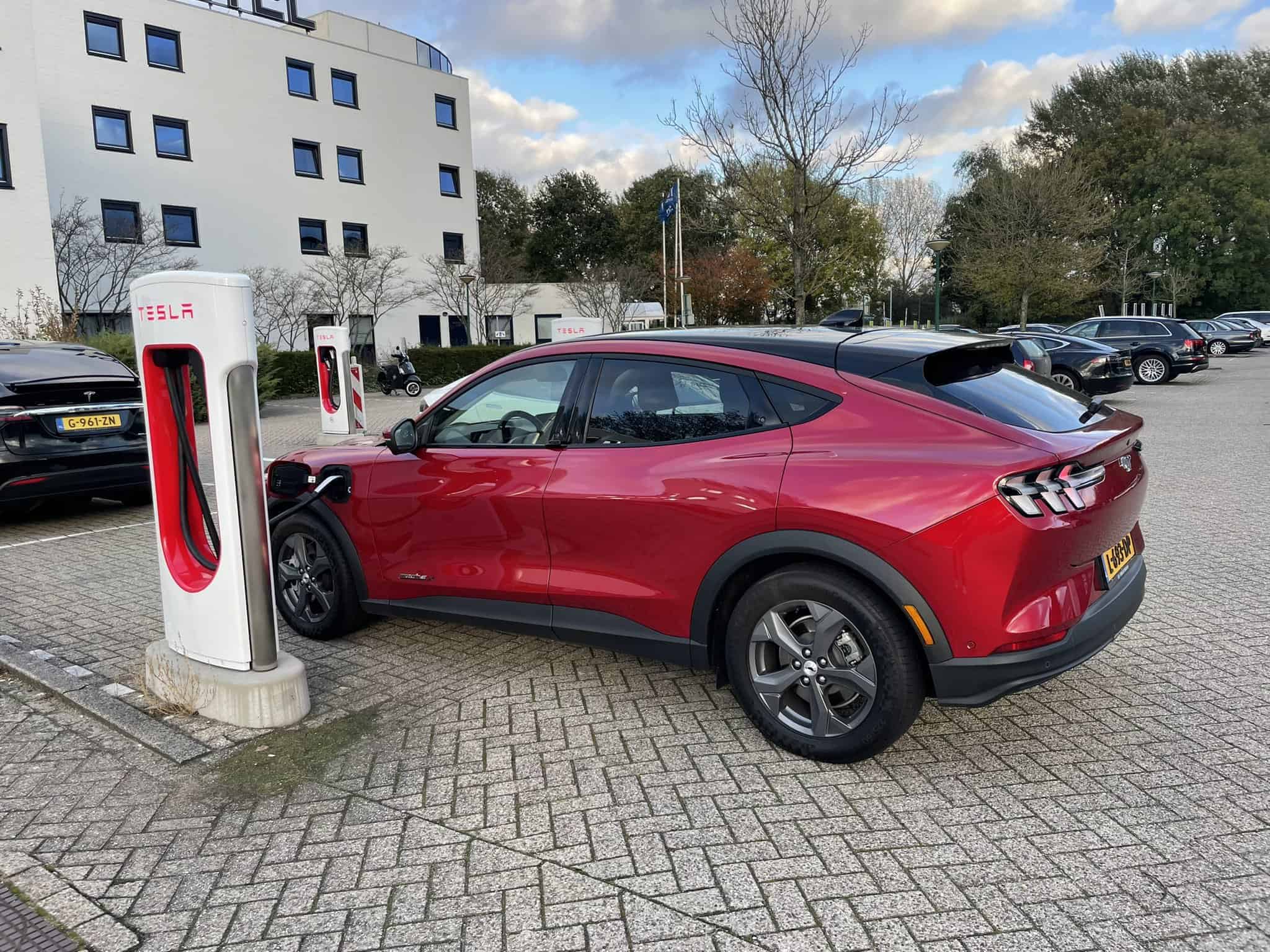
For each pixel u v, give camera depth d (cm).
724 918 234
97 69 2553
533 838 274
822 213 1326
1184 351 2108
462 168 3778
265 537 355
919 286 5728
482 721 358
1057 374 1636
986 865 255
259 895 248
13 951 224
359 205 3344
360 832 279
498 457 379
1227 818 277
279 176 3058
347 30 3409
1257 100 5731
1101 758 318
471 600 392
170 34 2741
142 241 2567
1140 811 282
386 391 2456
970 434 290
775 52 1179
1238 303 5309
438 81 3641
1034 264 3575
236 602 352
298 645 453
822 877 251
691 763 320
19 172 1936
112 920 237
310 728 353
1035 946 221
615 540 344
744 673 324
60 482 715
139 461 765
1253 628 448
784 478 304
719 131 1277
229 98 2891
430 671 415
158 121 2717
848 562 291
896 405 303
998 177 3975
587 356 369
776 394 323
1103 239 4966
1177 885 243
